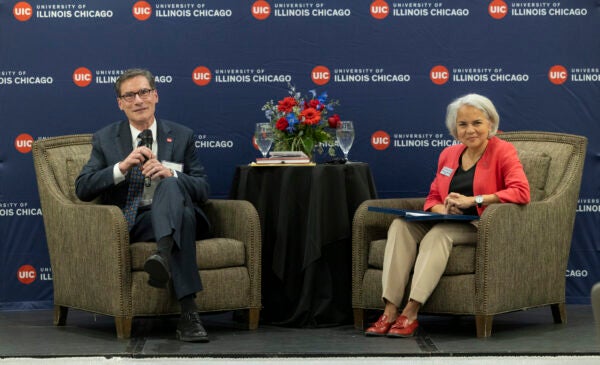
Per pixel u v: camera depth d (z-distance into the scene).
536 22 5.11
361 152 5.14
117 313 3.96
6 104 5.03
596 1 5.09
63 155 4.56
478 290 3.95
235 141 5.12
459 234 4.02
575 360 3.52
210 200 4.48
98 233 4.02
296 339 4.01
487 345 3.81
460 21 5.11
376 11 5.11
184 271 3.90
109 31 5.06
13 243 5.07
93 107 5.07
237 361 3.53
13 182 5.05
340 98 5.12
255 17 5.09
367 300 4.25
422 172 5.16
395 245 4.09
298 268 4.41
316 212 4.33
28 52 5.03
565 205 4.32
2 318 4.74
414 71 5.12
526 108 5.13
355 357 3.60
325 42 5.11
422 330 4.27
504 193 4.07
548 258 4.27
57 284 4.39
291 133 4.68
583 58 5.11
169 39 5.08
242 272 4.21
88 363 3.51
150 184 4.27
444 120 5.13
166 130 4.43
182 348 3.77
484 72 5.12
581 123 5.12
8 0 5.01
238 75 5.11
